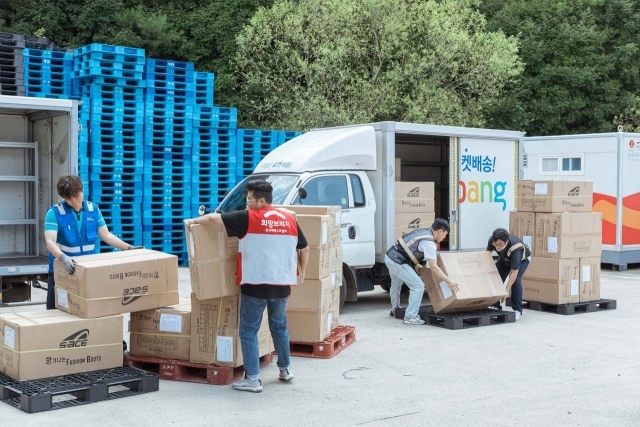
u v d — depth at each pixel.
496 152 12.13
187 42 22.23
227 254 6.43
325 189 10.20
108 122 13.45
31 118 10.03
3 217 10.00
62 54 13.11
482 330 9.28
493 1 27.88
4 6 21.53
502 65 20.97
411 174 13.18
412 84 21.48
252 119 22.16
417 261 9.59
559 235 10.42
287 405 5.98
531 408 5.97
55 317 6.37
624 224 15.68
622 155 15.56
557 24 26.80
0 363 6.33
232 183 15.38
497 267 10.36
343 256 10.25
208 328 6.61
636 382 6.81
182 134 14.67
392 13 20.80
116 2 20.98
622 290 12.98
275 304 6.41
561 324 9.73
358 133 10.64
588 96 26.91
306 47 20.38
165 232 14.59
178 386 6.52
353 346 8.30
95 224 7.01
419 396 6.29
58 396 6.26
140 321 6.86
